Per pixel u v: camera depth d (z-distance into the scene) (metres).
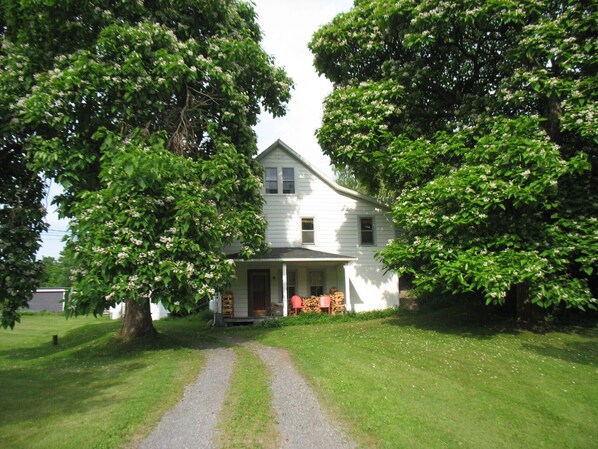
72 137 11.09
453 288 12.59
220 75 12.25
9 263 11.40
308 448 5.43
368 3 15.96
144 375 8.91
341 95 15.33
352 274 21.12
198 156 13.81
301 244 20.91
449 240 12.59
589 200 12.20
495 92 13.76
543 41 11.77
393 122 15.66
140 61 10.86
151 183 10.26
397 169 13.50
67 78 10.13
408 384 8.02
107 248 9.87
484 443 5.93
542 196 11.14
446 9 12.95
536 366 9.56
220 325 19.11
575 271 13.23
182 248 10.46
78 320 31.69
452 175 12.30
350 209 21.45
